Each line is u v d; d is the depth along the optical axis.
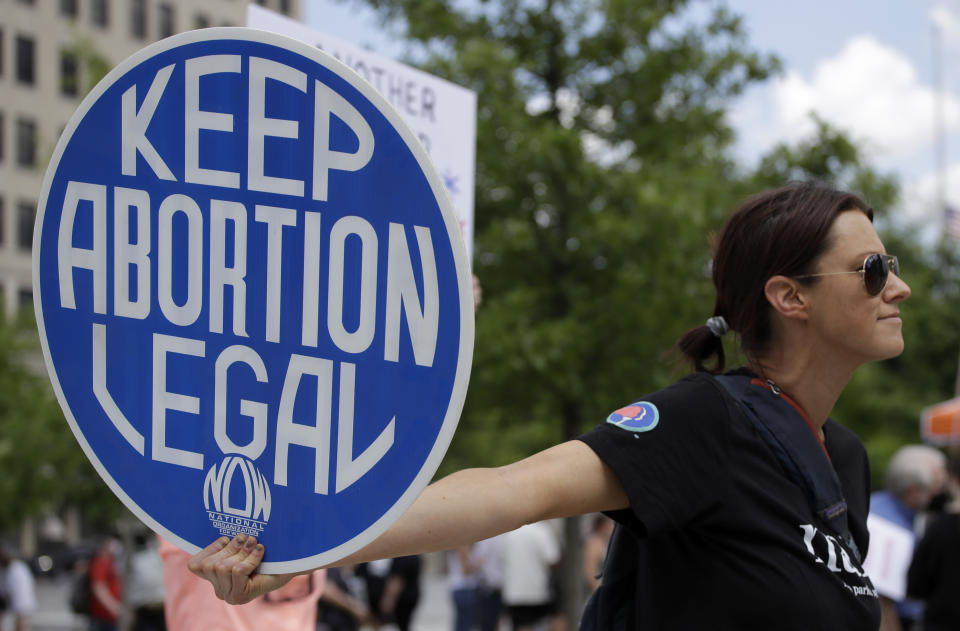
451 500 1.34
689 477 1.48
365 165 1.25
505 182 8.30
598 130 8.81
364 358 1.25
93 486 11.41
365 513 1.24
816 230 1.65
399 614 11.70
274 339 1.30
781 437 1.59
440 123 3.32
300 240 1.29
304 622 2.54
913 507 5.58
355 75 1.25
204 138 1.35
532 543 10.84
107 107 1.41
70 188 1.43
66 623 18.75
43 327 1.45
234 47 1.32
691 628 1.51
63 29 40.22
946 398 24.19
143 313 1.38
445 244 1.21
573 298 8.38
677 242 8.18
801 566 1.52
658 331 8.44
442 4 8.73
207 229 1.34
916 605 5.72
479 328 7.95
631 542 1.64
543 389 8.38
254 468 1.31
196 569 1.29
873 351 1.65
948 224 16.62
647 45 8.63
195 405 1.35
